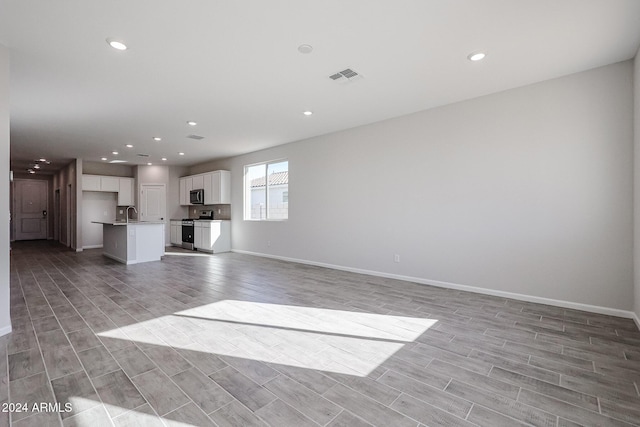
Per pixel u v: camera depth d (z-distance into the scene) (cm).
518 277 359
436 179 424
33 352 224
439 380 192
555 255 336
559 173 333
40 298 364
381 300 358
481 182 385
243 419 155
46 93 364
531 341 247
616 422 155
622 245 301
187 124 495
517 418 157
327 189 562
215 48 270
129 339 249
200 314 309
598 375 198
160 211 912
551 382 190
